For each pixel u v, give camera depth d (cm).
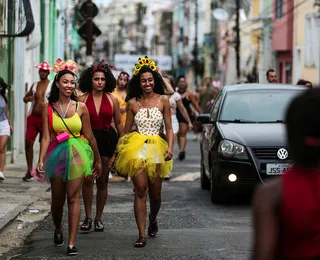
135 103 1098
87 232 1173
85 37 2809
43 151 1023
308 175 425
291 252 429
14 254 1019
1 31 1844
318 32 4012
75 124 1023
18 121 2433
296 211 421
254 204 428
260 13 5209
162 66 7806
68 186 1010
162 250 1034
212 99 3644
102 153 1161
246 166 1395
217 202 1476
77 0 5425
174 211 1384
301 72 4309
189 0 8519
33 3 2573
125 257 990
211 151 1480
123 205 1447
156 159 1068
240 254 1007
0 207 1373
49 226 1228
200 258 984
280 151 1395
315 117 420
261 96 1566
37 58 3109
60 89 1027
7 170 2003
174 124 1998
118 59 7544
